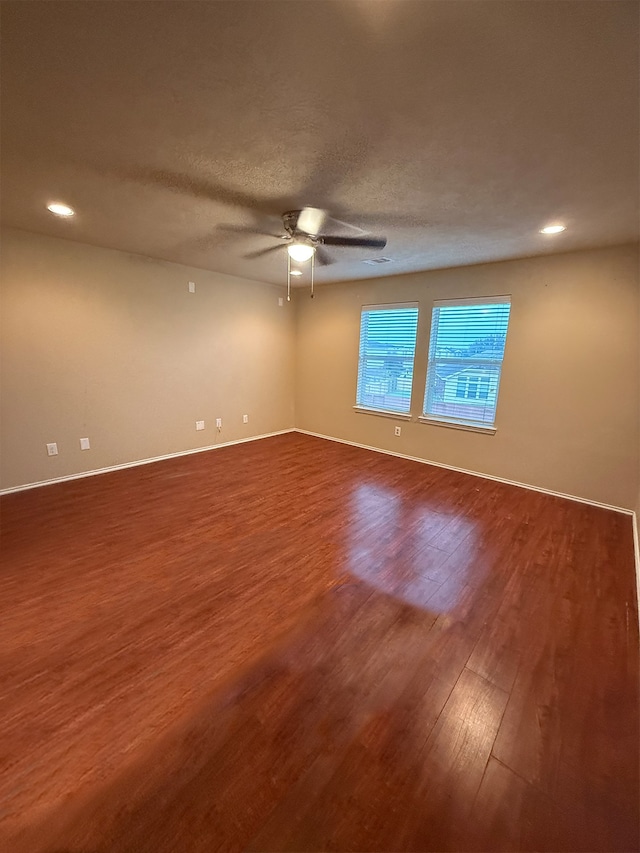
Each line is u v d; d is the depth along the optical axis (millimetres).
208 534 2775
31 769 1228
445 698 1533
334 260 3809
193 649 1735
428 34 1094
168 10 1040
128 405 4098
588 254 3301
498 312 3877
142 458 4312
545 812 1160
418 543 2742
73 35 1119
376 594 2162
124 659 1671
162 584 2189
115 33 1112
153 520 2965
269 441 5480
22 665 1625
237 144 1715
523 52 1154
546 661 1733
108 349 3852
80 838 1067
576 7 998
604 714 1484
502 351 3896
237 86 1337
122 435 4098
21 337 3277
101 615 1933
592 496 3504
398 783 1226
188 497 3430
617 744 1370
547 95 1346
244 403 5348
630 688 1606
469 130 1577
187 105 1446
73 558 2422
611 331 3273
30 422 3424
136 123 1566
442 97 1371
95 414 3850
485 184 2068
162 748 1306
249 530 2855
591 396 3426
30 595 2064
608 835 1111
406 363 4695
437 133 1603
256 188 2174
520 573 2406
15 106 1456
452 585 2268
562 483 3656
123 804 1143
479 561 2531
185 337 4500
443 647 1796
